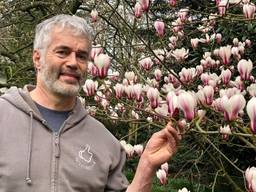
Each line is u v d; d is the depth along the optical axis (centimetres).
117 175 278
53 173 253
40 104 266
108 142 278
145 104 496
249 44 595
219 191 778
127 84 480
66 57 257
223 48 440
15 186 246
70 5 829
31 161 252
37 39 264
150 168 254
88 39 263
